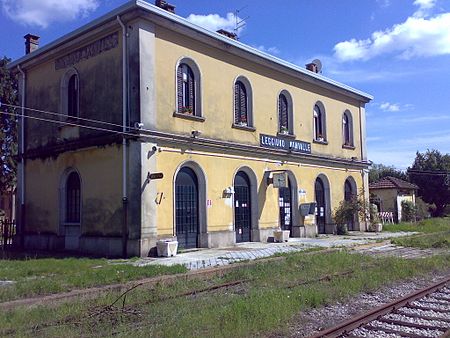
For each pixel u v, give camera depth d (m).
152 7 16.72
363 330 7.12
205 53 19.42
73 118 18.81
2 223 22.00
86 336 6.91
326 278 11.67
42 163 20.31
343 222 27.08
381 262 14.17
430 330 7.14
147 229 16.16
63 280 11.07
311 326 7.50
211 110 19.50
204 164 18.88
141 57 16.61
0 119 29.95
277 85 23.58
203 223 18.69
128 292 9.79
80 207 18.25
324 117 27.23
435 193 49.66
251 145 21.28
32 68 21.53
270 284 11.06
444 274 12.92
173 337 6.57
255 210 21.50
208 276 12.37
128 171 16.50
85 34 18.42
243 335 6.74
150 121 16.72
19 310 8.22
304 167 25.03
